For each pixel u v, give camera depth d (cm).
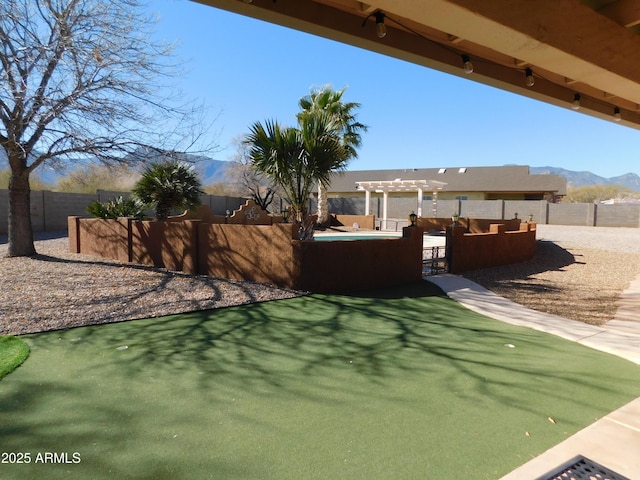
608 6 337
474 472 232
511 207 2828
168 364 396
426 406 315
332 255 734
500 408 312
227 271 831
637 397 334
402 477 228
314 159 846
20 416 294
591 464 241
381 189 2661
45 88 728
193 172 1302
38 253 1102
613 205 2542
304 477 228
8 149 829
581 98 531
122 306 613
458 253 979
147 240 988
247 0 295
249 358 415
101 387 343
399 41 373
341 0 322
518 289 820
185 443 261
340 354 430
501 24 281
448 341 479
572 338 495
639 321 580
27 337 475
